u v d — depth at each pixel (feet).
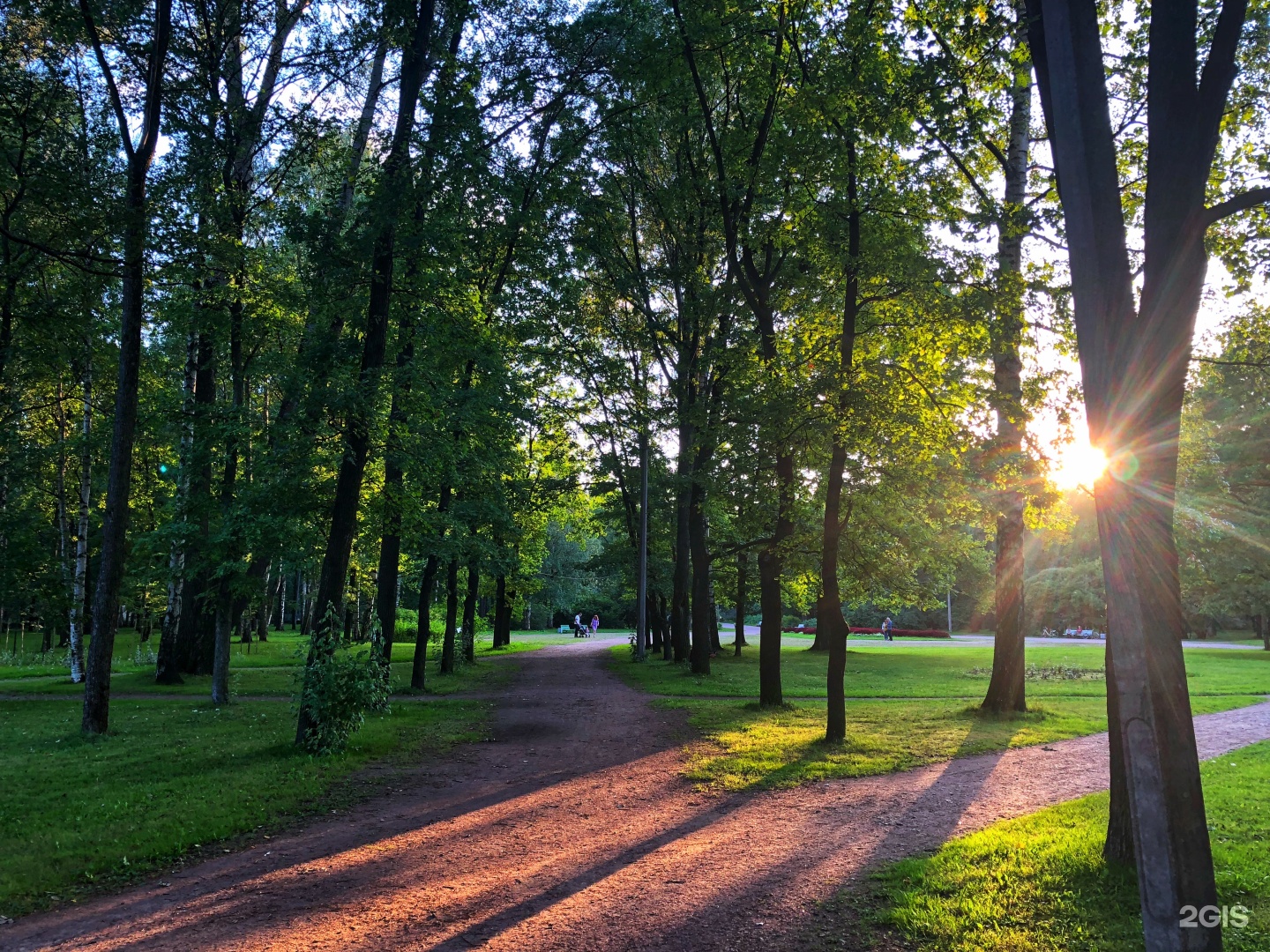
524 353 80.79
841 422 37.83
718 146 53.21
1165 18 14.64
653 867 21.02
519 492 87.71
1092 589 166.81
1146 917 11.91
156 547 53.11
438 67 49.75
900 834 23.40
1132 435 13.17
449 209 45.85
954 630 238.07
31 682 72.69
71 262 44.50
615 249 79.92
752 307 50.85
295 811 27.53
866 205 38.60
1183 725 12.09
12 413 70.54
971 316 37.11
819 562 50.55
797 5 41.39
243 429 47.44
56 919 17.98
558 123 71.10
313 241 40.98
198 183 50.01
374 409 38.55
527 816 26.76
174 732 42.83
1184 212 14.12
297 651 38.42
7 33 46.55
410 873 20.94
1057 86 14.28
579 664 97.66
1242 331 34.14
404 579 93.15
